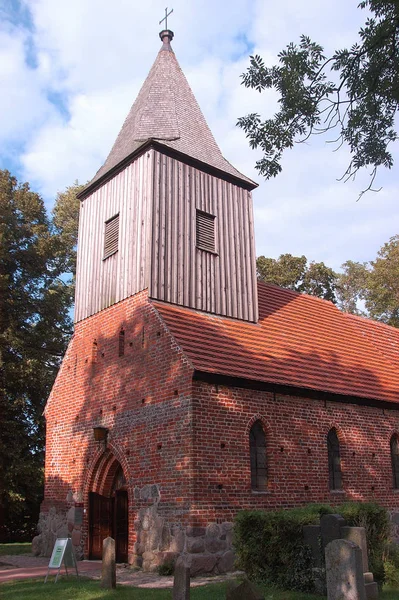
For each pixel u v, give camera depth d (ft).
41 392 89.04
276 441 53.26
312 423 57.36
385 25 35.55
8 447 83.20
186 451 46.98
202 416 48.08
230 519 47.11
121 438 54.70
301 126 39.93
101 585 37.83
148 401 52.60
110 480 57.21
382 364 76.74
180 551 44.96
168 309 57.00
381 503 61.46
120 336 59.36
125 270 61.16
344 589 30.89
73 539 57.41
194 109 71.10
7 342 84.99
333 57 37.35
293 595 34.45
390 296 141.18
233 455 49.14
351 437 61.21
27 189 103.04
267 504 50.37
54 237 97.25
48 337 94.07
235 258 66.80
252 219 70.85
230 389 51.01
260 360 57.36
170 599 33.24
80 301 67.77
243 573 41.88
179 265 60.29
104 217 67.31
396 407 67.77
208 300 62.08
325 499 55.67
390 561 39.47
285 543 37.35
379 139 38.60
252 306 67.00
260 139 40.60
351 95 37.96
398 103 37.70
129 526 50.72
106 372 59.72
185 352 50.39
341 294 188.75
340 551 31.40
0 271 89.61
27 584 40.09
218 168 67.31
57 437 64.59
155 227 59.21
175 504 46.75
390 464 64.59
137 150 62.80
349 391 62.03
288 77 38.29
